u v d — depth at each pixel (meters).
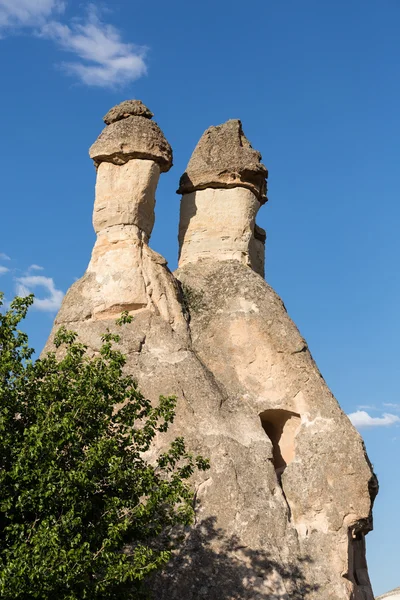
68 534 16.84
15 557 16.20
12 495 17.06
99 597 17.33
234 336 25.23
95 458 17.45
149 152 26.33
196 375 23.95
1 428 17.08
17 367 18.34
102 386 18.48
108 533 17.16
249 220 28.39
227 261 27.38
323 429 23.83
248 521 21.84
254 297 25.78
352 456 23.30
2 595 15.68
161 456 19.38
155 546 21.22
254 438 23.48
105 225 26.20
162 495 18.16
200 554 21.27
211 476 22.25
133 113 27.12
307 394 24.41
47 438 17.23
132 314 25.09
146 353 24.31
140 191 26.22
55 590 16.34
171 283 25.89
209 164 28.59
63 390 18.39
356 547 24.31
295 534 22.20
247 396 24.48
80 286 25.78
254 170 28.53
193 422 23.12
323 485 22.95
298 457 23.52
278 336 25.08
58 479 17.06
